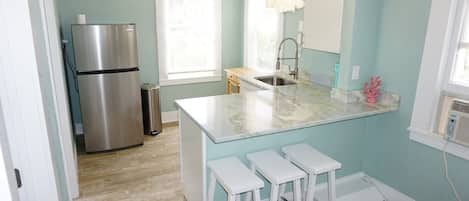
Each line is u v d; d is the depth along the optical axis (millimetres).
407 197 2502
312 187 2084
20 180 1115
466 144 2012
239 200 2186
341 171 2789
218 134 1804
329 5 2678
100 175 3047
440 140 2184
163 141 3900
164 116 4590
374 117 2688
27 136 1149
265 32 4215
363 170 2879
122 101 3535
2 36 1047
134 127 3674
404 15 2357
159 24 4227
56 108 1997
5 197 723
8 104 1098
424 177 2355
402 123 2463
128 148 3684
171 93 4566
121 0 3959
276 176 1884
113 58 3404
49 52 2068
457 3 2055
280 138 2402
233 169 1971
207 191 2189
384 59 2551
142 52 4234
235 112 2217
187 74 4625
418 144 2361
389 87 2535
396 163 2557
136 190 2801
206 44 4633
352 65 2547
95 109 3428
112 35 3342
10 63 1071
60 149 1954
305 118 2111
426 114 2264
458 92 2105
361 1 2430
